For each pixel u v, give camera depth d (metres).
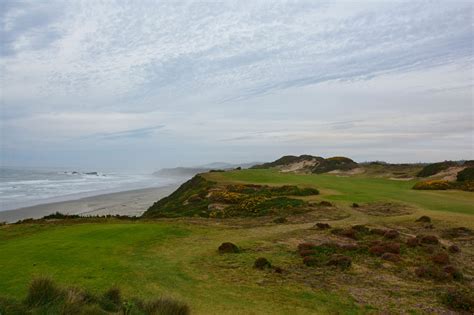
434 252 15.37
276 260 14.34
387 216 24.28
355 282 11.91
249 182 44.66
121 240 16.72
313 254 14.93
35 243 15.71
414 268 13.46
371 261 14.29
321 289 11.21
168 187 79.50
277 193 35.06
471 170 44.28
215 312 9.05
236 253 15.30
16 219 33.34
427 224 21.03
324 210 26.92
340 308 9.77
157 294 10.01
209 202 32.53
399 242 16.98
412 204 28.89
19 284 10.04
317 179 48.22
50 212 37.88
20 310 6.56
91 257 13.49
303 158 86.75
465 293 11.06
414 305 10.09
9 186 68.06
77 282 10.53
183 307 8.11
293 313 9.30
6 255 13.50
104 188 72.56
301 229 20.53
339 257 14.22
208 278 11.94
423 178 51.41
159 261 13.65
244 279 11.97
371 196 33.56
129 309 7.66
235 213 26.98
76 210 40.06
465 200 30.81
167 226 20.75
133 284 10.73
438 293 11.05
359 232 19.39
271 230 20.31
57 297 7.21
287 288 11.22
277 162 90.25
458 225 20.81
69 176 117.31
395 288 11.41
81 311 6.96
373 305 10.04
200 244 16.83
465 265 13.88
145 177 136.62
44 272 11.32
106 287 10.21
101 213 38.81
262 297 10.37
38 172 133.00
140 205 46.47
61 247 14.95
